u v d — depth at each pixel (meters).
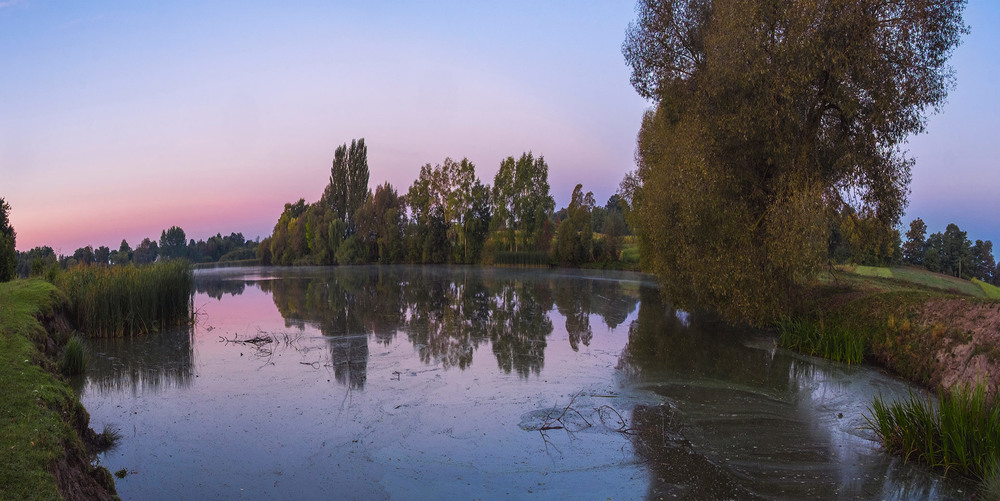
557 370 12.30
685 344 15.34
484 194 61.72
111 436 8.07
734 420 9.07
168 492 6.45
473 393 10.46
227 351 14.05
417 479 6.87
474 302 25.25
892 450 7.64
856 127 13.45
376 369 12.25
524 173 58.28
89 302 15.54
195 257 72.81
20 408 5.68
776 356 13.76
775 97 13.45
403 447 7.88
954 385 8.42
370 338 16.00
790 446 7.93
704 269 15.59
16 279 16.66
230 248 77.50
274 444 7.95
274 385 10.94
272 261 65.56
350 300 26.09
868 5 12.58
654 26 17.23
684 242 16.17
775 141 13.94
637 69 18.12
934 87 12.55
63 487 4.64
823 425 8.82
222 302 25.42
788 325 15.04
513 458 7.52
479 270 49.84
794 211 13.41
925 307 12.18
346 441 8.08
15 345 8.30
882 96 12.43
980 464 6.63
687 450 7.80
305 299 26.62
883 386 10.95
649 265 26.66
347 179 71.00
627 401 10.08
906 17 12.38
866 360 13.19
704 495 6.43
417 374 11.84
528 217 58.41
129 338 15.72
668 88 17.17
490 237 60.72
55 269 17.09
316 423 8.80
